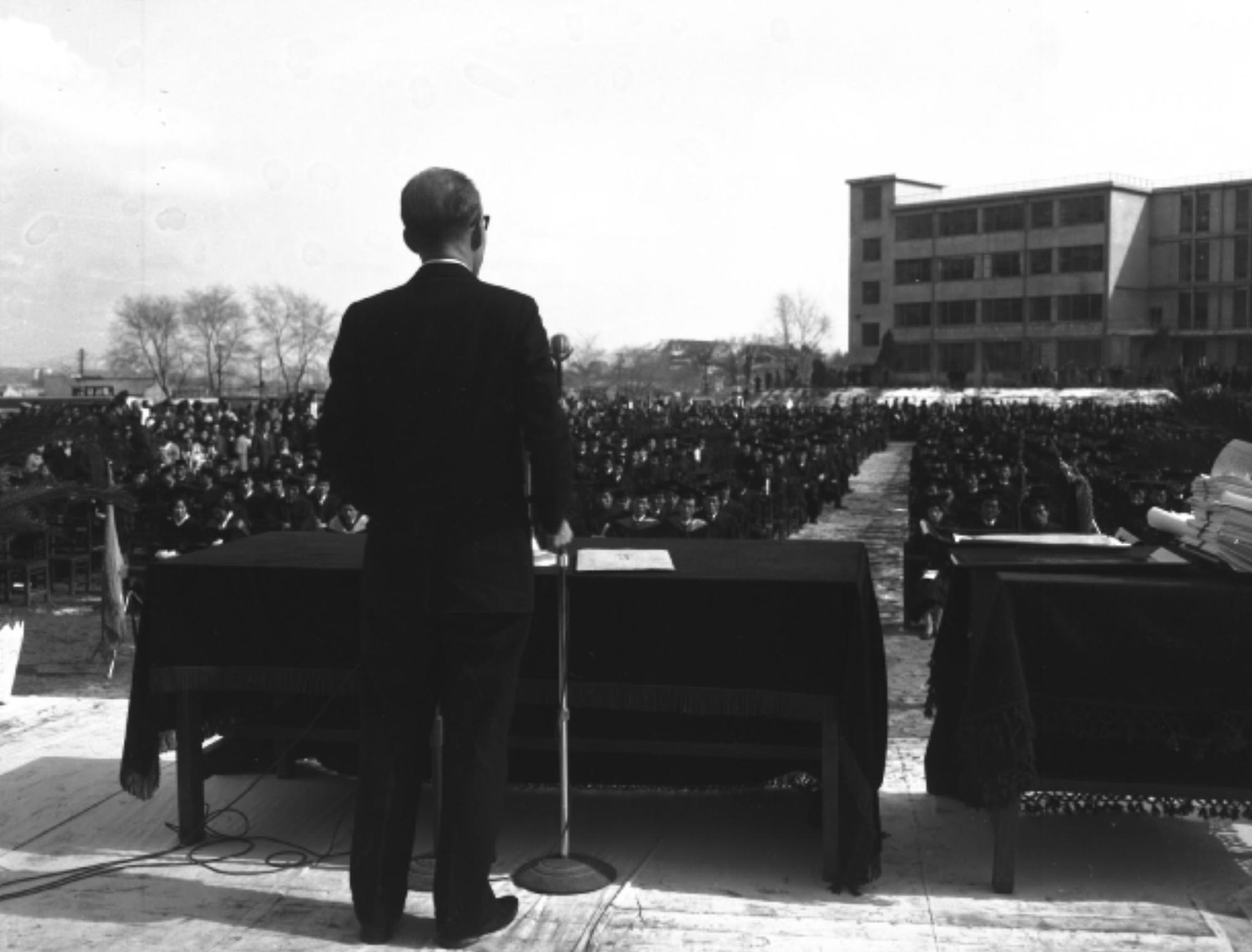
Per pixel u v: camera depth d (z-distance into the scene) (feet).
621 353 422.41
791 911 13.39
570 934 12.73
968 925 13.05
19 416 20.43
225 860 15.06
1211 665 13.75
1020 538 18.12
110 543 36.19
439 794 15.01
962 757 14.40
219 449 98.53
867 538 73.82
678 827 16.26
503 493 12.59
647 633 14.25
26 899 13.74
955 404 233.96
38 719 22.25
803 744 15.70
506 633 12.60
